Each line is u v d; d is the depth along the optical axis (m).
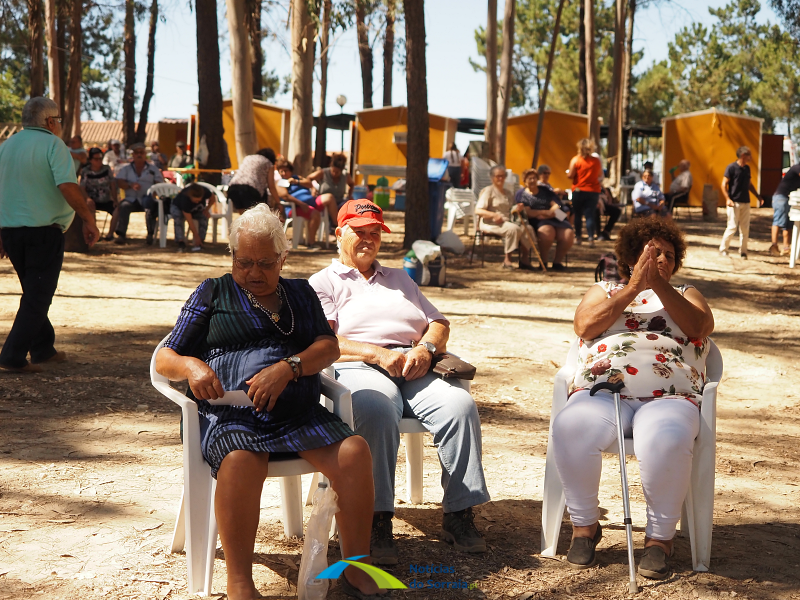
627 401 3.43
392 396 3.40
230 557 2.81
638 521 3.82
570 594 3.05
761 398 6.30
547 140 25.09
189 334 3.11
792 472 4.59
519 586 3.11
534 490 4.18
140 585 2.99
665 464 3.17
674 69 50.25
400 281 3.95
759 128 25.83
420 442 3.94
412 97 12.95
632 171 27.22
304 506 3.90
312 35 16.78
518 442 4.96
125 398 5.40
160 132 29.64
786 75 47.47
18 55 37.03
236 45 15.56
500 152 19.14
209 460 2.92
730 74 49.94
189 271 10.99
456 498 3.40
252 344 3.11
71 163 5.59
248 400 2.98
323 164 25.06
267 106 24.00
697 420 3.29
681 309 3.45
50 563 3.12
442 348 3.74
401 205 22.16
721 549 3.50
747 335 8.73
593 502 3.31
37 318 5.75
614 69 26.34
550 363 7.08
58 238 5.73
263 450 2.85
